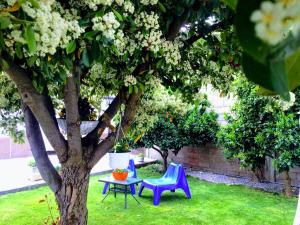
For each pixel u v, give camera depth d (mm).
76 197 2744
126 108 2896
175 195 6840
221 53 2854
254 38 255
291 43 250
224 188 7402
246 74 278
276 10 244
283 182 7508
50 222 5051
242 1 259
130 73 2639
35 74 1961
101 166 9680
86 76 3121
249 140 6629
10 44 1308
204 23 2719
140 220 5234
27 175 8320
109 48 1914
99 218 5324
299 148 5723
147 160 10938
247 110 6496
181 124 8609
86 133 3195
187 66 2979
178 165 6719
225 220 5223
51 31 1259
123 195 6797
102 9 1623
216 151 9180
